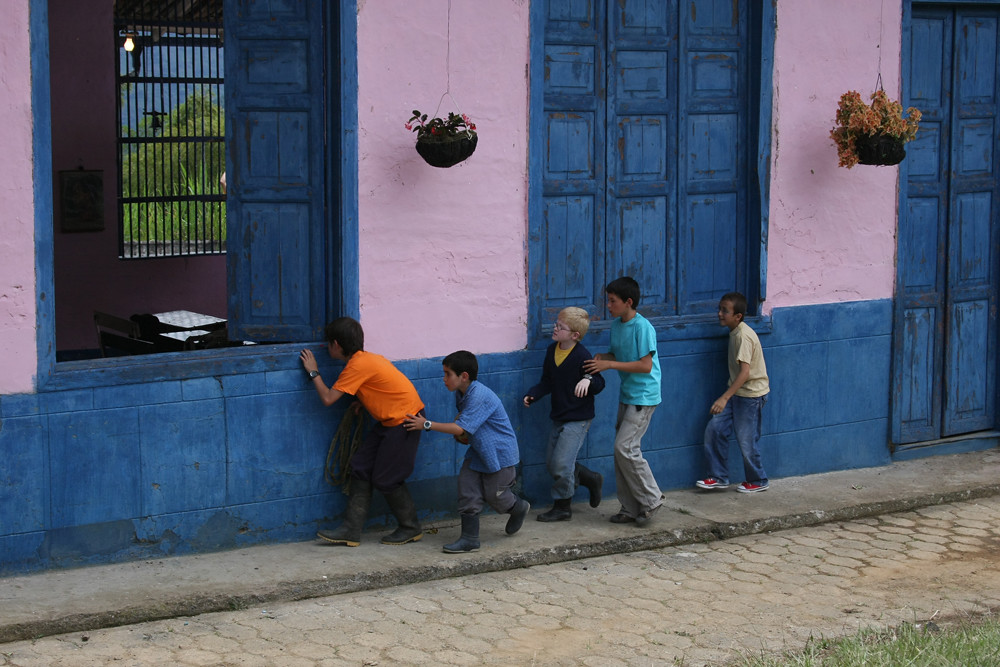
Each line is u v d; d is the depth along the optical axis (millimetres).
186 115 11367
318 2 6652
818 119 8391
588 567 6695
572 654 5406
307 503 6824
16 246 5875
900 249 8867
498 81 7156
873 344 8844
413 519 6855
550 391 7238
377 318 6898
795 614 5988
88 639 5414
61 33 10461
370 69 6699
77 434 6102
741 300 7824
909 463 9039
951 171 9109
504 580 6434
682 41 7949
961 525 7707
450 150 6672
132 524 6309
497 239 7266
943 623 5852
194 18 11336
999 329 9523
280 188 6797
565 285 7695
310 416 6770
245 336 6906
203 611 5785
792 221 8383
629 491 7270
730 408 8070
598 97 7691
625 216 7871
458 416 6648
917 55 8898
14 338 5902
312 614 5828
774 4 8094
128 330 8531
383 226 6852
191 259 11438
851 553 7066
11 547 6000
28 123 5863
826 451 8719
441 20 6910
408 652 5379
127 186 11047
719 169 8195
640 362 7082
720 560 6879
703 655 5410
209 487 6508
